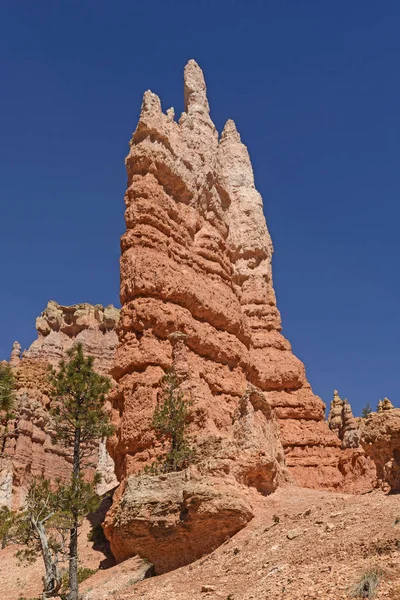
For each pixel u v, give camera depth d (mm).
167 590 22031
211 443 31547
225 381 41406
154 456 33406
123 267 39625
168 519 27672
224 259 48062
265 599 16703
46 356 84062
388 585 15133
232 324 44469
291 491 31234
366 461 44750
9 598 31609
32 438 62188
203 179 48125
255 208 55000
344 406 61219
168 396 34531
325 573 17281
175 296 39906
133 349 37031
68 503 28188
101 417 31875
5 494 55562
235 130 59750
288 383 48562
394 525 19047
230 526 27016
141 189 41562
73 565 26750
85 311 89875
